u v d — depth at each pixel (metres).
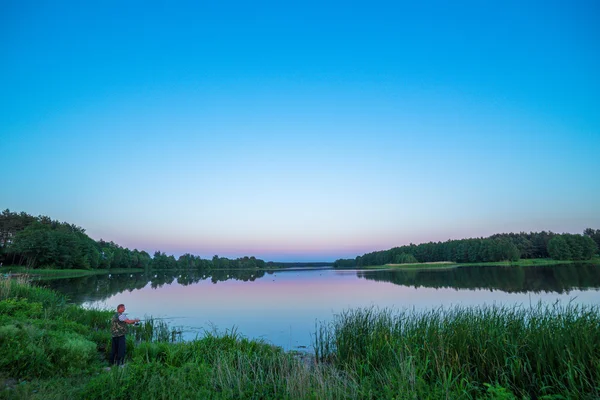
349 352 11.45
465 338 9.91
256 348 11.87
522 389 7.89
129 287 48.12
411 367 7.85
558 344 8.51
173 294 38.25
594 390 7.14
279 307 26.75
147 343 11.63
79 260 89.00
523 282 44.16
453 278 56.81
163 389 6.69
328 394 6.84
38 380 7.54
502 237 123.69
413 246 157.50
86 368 8.89
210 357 10.42
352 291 38.84
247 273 127.25
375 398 7.15
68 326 12.59
